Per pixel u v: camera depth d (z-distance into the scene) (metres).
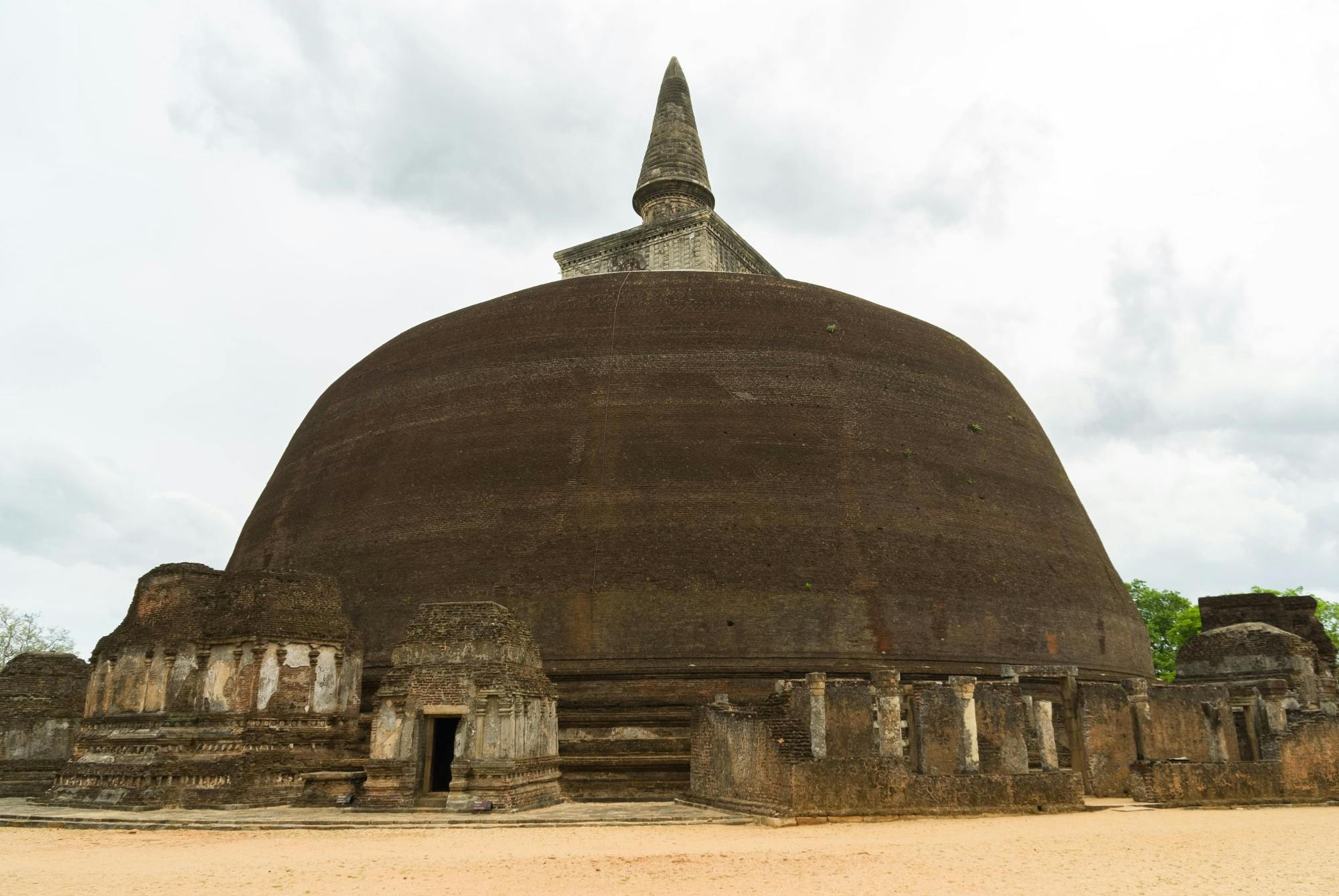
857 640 32.19
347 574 35.62
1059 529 39.47
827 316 39.59
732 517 33.50
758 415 35.91
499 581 33.16
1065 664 35.66
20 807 27.44
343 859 18.00
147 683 28.75
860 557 33.59
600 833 21.83
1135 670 39.72
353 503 37.44
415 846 19.77
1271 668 37.72
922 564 34.31
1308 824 23.44
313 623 29.95
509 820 23.52
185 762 27.11
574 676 31.19
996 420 40.72
